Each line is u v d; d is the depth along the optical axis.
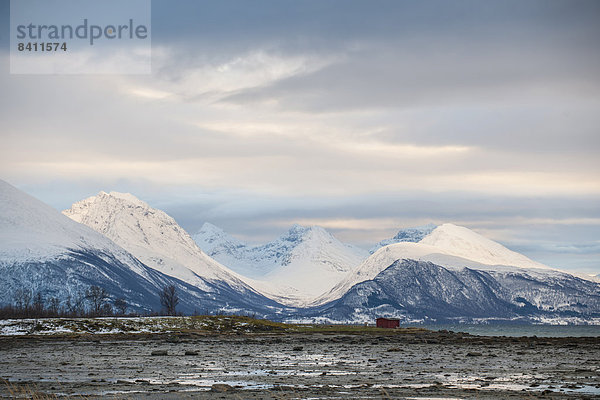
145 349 105.56
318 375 61.94
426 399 45.00
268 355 89.81
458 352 92.81
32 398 46.28
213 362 77.81
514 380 55.75
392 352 94.88
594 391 47.84
